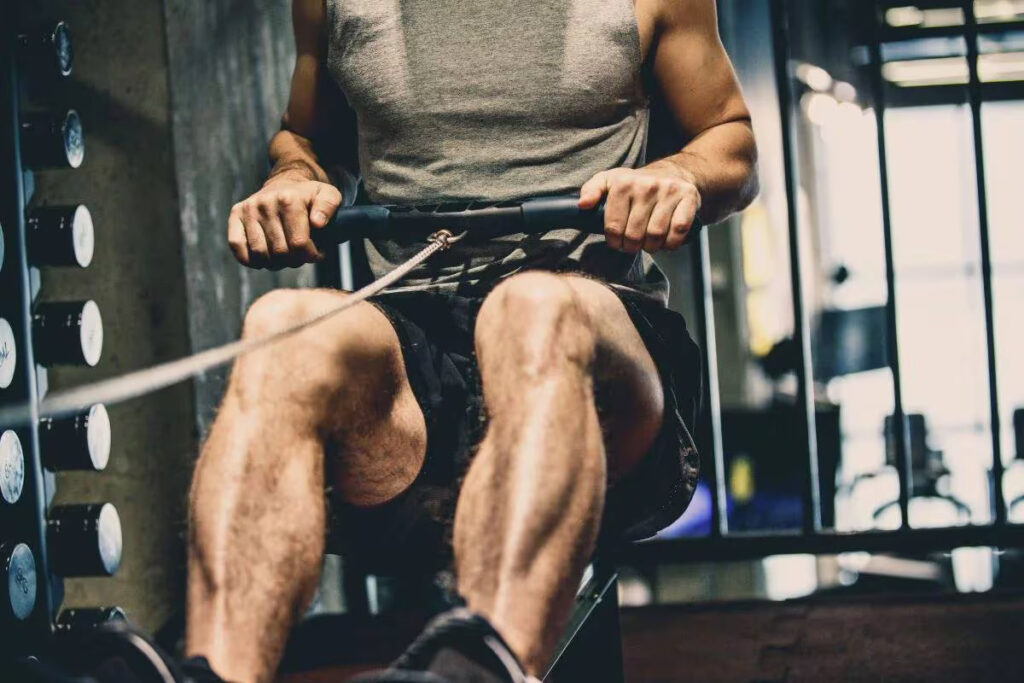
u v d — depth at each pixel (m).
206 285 2.66
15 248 1.98
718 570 6.39
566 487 1.20
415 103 1.71
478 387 1.55
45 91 2.54
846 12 8.14
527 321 1.26
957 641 2.31
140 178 2.59
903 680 2.13
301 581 1.23
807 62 8.17
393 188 1.73
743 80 7.99
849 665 2.21
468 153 1.70
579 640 1.76
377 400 1.44
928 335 8.58
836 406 6.90
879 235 8.51
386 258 1.72
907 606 2.51
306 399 1.30
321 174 1.84
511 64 1.69
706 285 2.83
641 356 1.46
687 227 1.49
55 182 2.59
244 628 1.18
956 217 8.55
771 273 8.14
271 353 1.31
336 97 1.93
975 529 2.72
